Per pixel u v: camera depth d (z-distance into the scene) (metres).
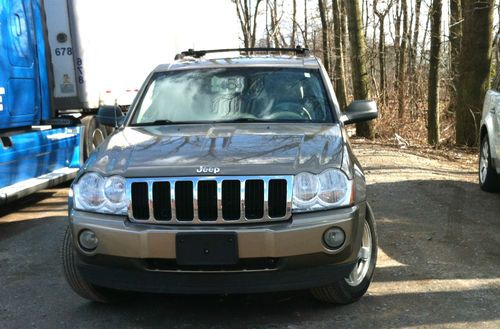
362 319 4.14
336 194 3.87
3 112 6.77
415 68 23.81
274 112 5.10
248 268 3.76
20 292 4.83
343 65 21.72
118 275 3.85
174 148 4.20
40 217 7.57
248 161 3.89
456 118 14.19
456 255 5.53
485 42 13.45
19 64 7.18
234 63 5.68
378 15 26.91
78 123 9.66
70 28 9.37
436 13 15.48
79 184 4.02
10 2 6.99
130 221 3.82
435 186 8.71
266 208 3.75
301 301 4.49
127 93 11.72
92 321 4.22
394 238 6.11
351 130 19.86
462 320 4.09
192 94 5.34
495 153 7.59
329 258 3.80
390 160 11.41
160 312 4.37
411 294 4.58
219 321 4.18
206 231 3.69
